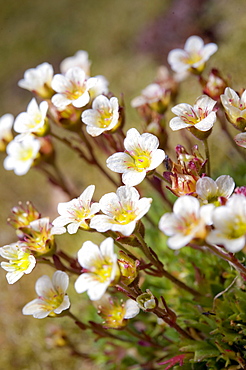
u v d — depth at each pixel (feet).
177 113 1.02
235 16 1.63
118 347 1.21
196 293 1.10
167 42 1.76
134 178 0.99
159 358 1.16
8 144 1.22
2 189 1.68
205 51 1.15
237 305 1.05
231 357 1.05
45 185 1.62
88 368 1.25
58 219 1.01
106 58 1.92
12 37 2.22
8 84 2.00
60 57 2.02
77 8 2.20
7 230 1.54
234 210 0.92
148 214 1.28
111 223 0.98
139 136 1.01
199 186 0.98
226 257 0.98
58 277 1.02
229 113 1.01
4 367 1.29
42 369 1.27
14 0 2.42
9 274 1.02
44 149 1.20
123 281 0.99
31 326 1.32
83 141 1.16
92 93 1.15
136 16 1.99
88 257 0.97
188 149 1.27
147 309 1.01
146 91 1.21
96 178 1.56
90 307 1.25
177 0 1.86
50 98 1.16
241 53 1.51
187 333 1.08
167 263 1.18
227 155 1.37
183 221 0.93
